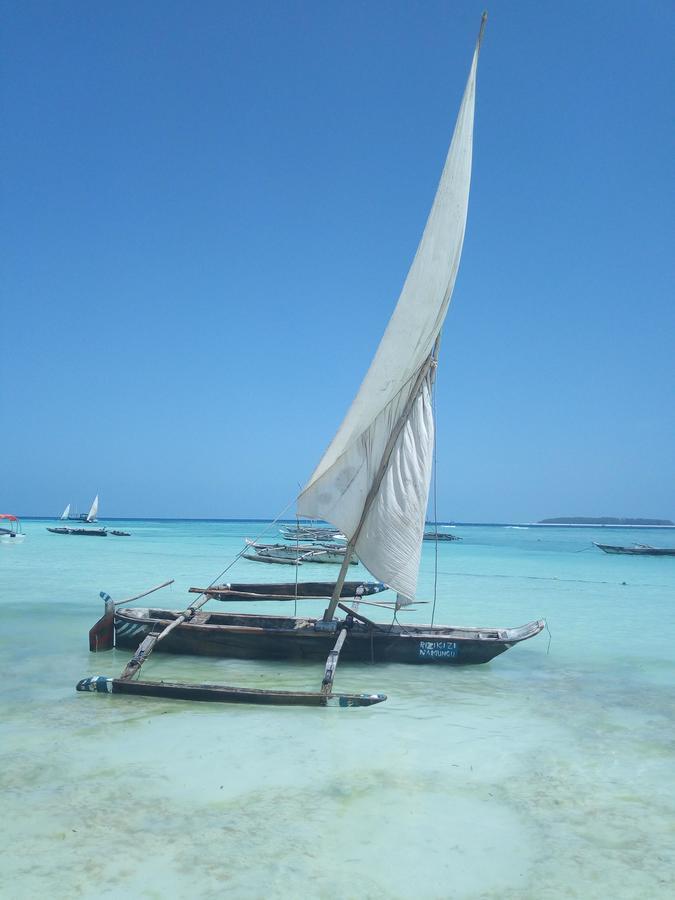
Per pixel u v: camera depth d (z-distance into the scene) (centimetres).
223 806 613
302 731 830
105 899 464
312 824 583
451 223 1120
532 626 1226
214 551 4359
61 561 3450
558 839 570
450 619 1794
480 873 513
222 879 492
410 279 1148
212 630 1174
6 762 708
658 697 1018
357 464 1152
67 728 820
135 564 3312
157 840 547
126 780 666
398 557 1127
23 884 479
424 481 1138
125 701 934
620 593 2397
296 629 1156
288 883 490
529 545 6650
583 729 863
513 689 1056
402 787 669
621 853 548
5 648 1274
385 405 1141
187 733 810
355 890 485
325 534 4628
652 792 670
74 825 570
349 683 1070
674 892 493
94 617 1633
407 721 884
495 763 741
